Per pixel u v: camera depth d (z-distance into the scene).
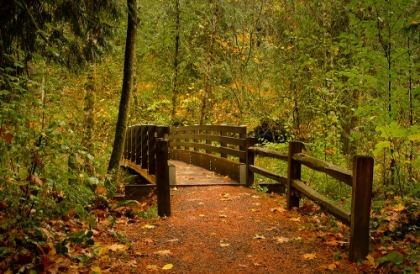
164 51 18.64
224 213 5.92
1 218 3.66
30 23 6.00
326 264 3.86
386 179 7.53
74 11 6.54
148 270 3.77
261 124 15.02
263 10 15.23
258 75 14.16
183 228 5.18
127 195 6.81
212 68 15.84
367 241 3.92
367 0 6.88
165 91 19.69
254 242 4.57
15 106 3.99
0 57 5.19
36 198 3.71
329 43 11.15
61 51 6.94
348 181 4.15
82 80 10.73
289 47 12.37
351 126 10.57
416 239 4.56
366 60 7.43
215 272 3.73
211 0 16.64
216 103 18.14
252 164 8.05
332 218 5.40
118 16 7.33
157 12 17.34
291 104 12.52
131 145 11.48
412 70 6.75
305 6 12.74
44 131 3.82
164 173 5.81
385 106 7.07
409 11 7.18
